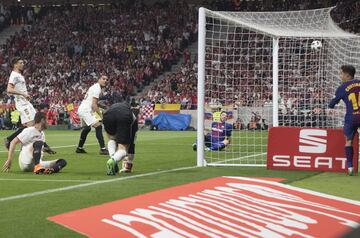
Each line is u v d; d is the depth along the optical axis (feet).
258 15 65.00
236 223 26.40
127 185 37.99
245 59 98.78
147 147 81.05
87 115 67.41
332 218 28.76
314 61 90.84
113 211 27.73
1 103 167.43
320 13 66.28
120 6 212.64
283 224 26.81
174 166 52.70
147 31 198.18
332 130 49.03
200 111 52.85
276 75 67.51
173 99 163.43
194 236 23.75
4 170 46.80
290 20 65.46
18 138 46.65
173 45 190.29
